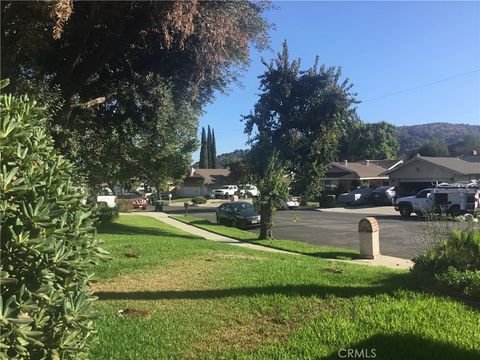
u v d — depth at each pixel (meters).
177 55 13.80
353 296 6.51
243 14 12.96
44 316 2.90
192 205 59.41
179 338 5.16
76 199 3.42
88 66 13.41
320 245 17.88
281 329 5.40
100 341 5.02
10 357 2.67
